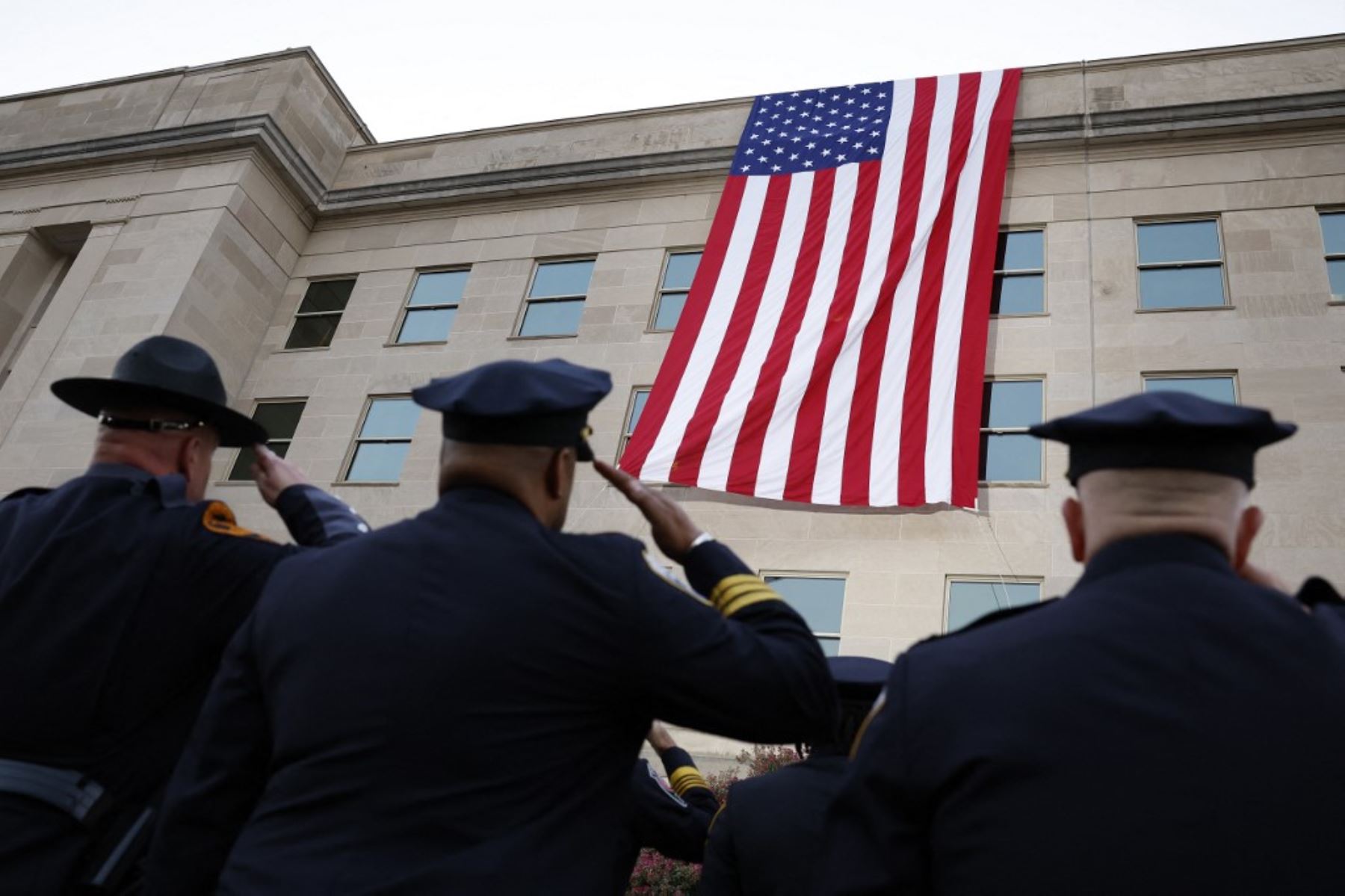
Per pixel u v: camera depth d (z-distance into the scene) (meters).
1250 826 1.39
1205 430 1.76
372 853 1.73
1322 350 14.32
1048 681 1.59
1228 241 15.72
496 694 1.84
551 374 2.24
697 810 3.64
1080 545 1.94
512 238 20.62
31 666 2.38
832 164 17.48
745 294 16.27
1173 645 1.58
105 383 2.78
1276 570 12.77
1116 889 1.39
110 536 2.53
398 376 19.41
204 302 19.73
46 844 2.29
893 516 14.50
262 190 21.36
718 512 15.10
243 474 18.86
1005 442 14.90
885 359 14.96
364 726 1.82
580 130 21.66
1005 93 17.47
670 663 1.92
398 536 2.09
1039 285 16.27
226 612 2.57
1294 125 16.28
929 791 1.62
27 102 24.61
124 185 21.75
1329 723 1.46
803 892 2.72
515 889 1.72
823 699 2.03
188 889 2.01
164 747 2.52
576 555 2.01
